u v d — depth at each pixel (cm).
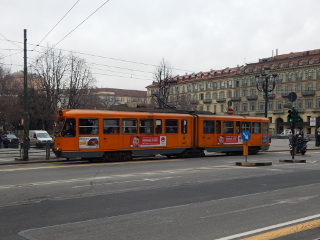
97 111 2098
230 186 1230
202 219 773
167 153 2355
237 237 636
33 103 4856
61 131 2006
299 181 1359
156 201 968
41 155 2678
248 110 9200
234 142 2692
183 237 641
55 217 791
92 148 2061
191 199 997
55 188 1179
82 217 791
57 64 4772
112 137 2130
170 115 2377
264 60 9119
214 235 651
